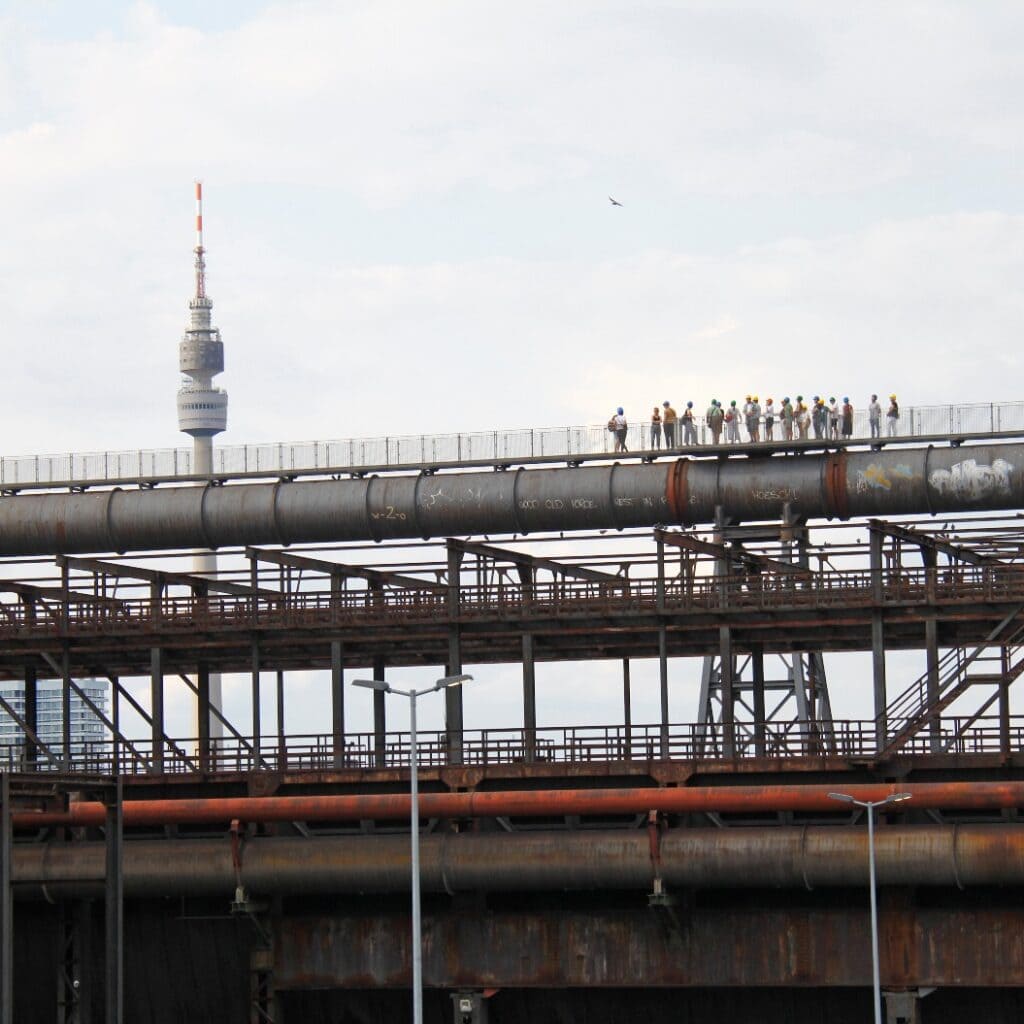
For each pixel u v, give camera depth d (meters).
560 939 138.12
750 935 135.38
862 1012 137.38
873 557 138.50
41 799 128.62
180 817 137.38
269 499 155.75
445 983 139.62
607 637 146.50
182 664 160.50
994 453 145.62
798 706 147.00
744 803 130.62
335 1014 145.50
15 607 151.62
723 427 152.50
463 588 145.38
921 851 128.00
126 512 157.75
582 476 151.50
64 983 144.62
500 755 152.12
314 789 142.75
